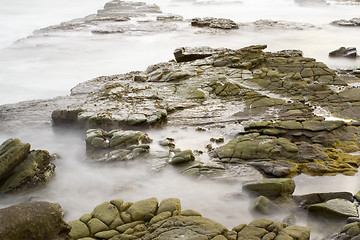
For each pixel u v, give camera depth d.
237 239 6.46
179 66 17.48
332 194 8.09
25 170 9.25
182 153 9.95
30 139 11.97
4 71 23.48
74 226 7.06
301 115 12.34
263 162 9.59
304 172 9.33
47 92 20.52
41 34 31.30
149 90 14.80
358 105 13.03
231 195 8.46
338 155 10.01
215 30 31.12
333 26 31.94
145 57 25.58
